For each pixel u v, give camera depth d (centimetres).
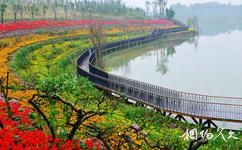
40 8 13212
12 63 3938
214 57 7775
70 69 4875
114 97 3381
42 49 5759
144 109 2695
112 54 7781
